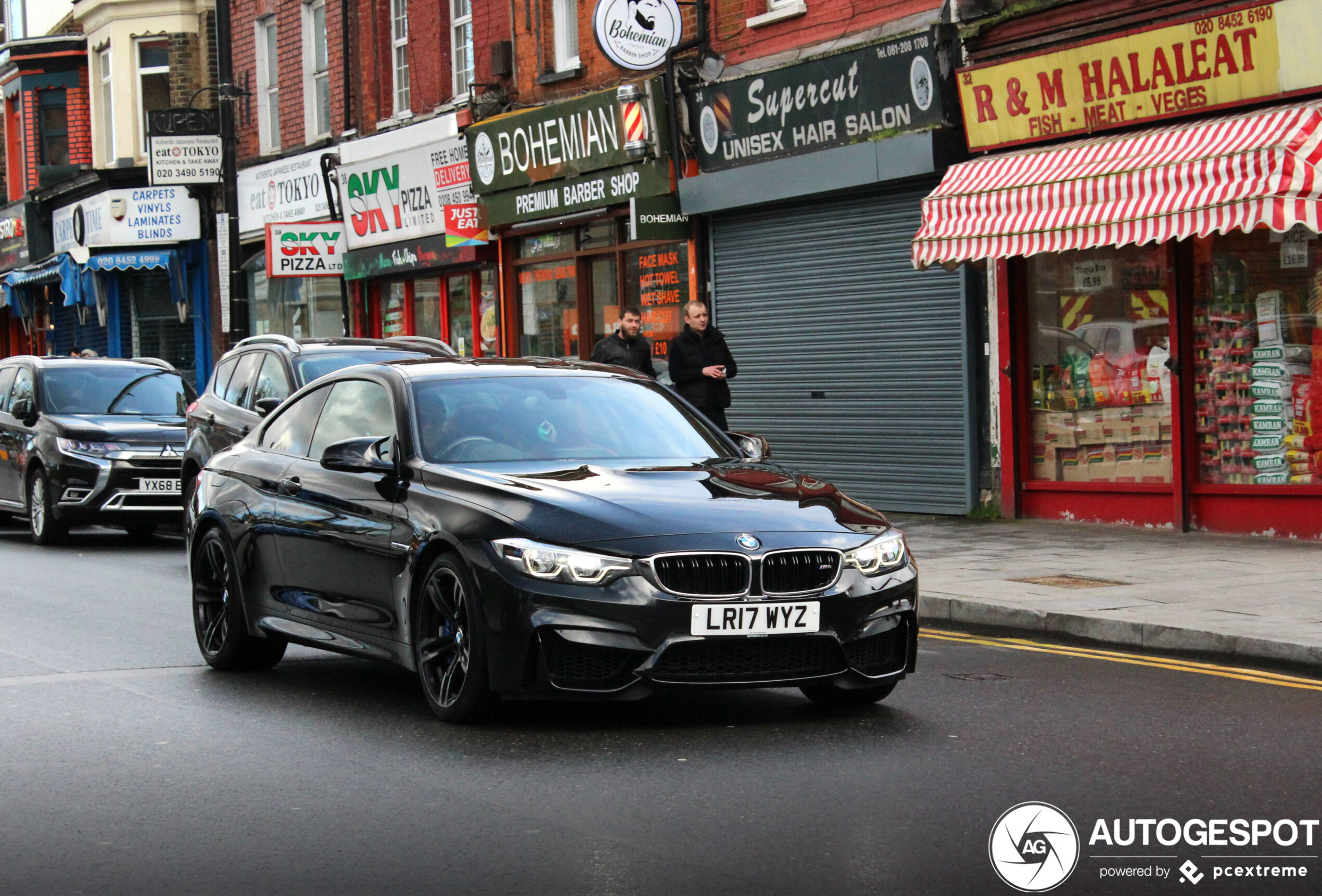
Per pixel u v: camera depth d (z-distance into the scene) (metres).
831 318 16.78
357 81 26.08
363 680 8.26
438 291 24.72
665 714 7.20
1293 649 8.15
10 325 42.66
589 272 21.02
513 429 7.66
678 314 19.19
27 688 8.02
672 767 6.15
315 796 5.79
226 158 21.45
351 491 7.63
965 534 14.03
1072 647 9.12
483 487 6.96
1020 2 14.22
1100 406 14.44
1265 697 7.49
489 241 22.58
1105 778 5.94
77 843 5.22
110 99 33.66
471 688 6.71
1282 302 12.99
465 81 23.58
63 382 17.12
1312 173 11.42
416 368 8.11
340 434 8.12
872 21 16.17
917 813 5.45
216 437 13.75
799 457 17.33
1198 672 8.19
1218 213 11.73
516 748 6.53
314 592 7.86
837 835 5.18
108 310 33.88
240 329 21.48
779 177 16.86
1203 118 12.96
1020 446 15.02
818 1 16.86
